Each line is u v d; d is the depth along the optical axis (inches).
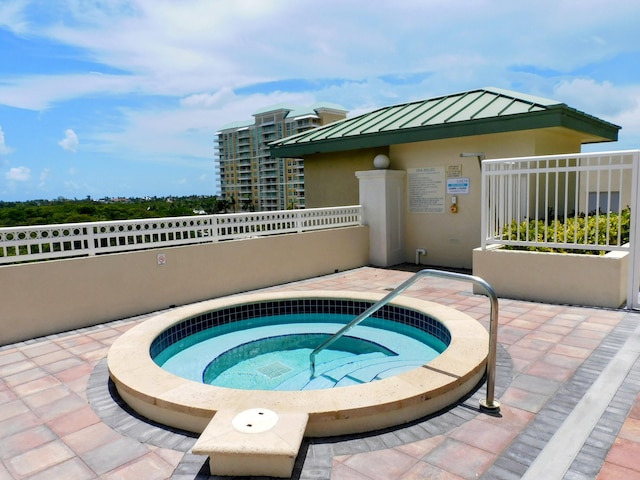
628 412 116.0
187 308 225.1
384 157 379.2
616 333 179.0
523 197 312.3
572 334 179.8
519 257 241.8
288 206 3700.8
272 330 236.2
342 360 196.4
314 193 470.3
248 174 3951.8
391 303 230.2
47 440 112.3
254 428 97.7
